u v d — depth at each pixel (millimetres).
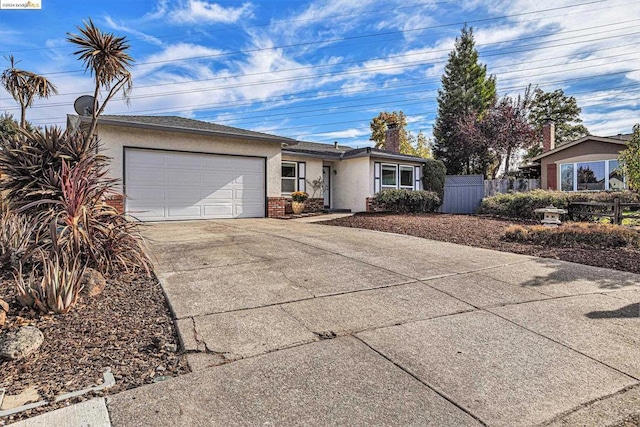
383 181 15758
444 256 6336
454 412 2143
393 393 2334
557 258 6254
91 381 2467
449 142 26641
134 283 4430
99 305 3705
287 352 2887
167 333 3215
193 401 2248
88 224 4598
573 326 3402
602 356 2830
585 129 30562
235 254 6145
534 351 2914
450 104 27547
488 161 24234
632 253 6590
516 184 18266
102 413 2121
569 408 2186
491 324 3453
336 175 16969
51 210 4535
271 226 9961
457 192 17344
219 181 11562
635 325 3418
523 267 5578
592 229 7594
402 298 4156
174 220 10758
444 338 3148
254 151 12195
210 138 11328
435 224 10742
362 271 5242
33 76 7609
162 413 2127
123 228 5027
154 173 10453
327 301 4031
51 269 3594
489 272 5277
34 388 2371
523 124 20984
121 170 9891
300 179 15133
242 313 3656
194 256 5949
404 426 2016
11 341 2727
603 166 16312
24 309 3414
